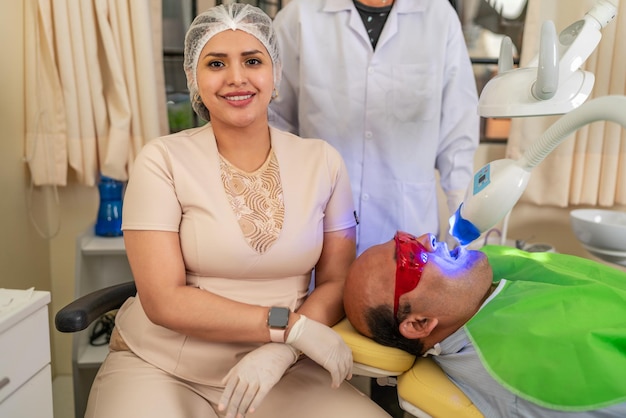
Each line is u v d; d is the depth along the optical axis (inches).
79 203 90.2
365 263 43.3
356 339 44.3
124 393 45.4
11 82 77.6
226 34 46.6
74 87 80.1
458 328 43.0
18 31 79.3
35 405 46.5
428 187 68.2
